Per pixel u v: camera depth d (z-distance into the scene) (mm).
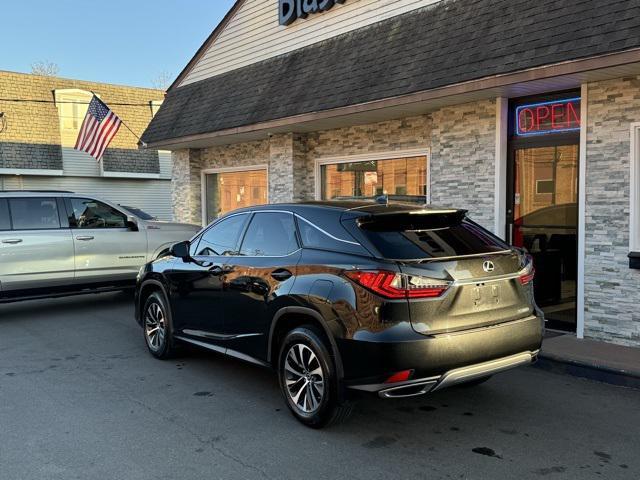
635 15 5711
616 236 6590
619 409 4949
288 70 10719
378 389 4016
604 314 6723
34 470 3850
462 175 8203
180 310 6172
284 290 4699
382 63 8570
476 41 7289
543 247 7598
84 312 9453
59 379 5836
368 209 4652
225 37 12758
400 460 3986
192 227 10672
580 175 6859
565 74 6156
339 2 9961
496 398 5238
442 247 4379
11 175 20844
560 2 6582
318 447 4203
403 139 9422
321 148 11016
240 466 3904
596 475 3756
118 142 23500
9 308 9867
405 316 3975
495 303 4328
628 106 6418
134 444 4262
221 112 11812
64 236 9023
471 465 3902
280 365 4809
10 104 21078
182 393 5406
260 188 12789
